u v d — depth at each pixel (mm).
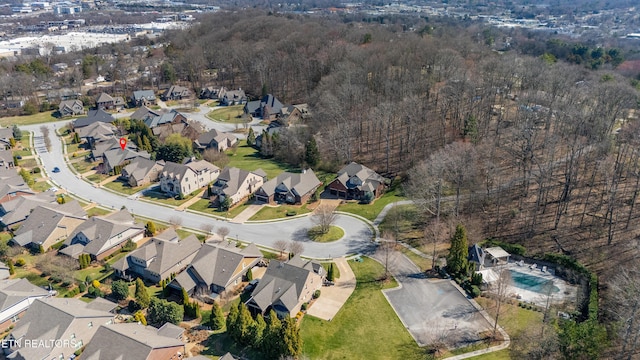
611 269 63219
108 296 63188
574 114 87500
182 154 110875
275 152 117250
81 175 108250
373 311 59719
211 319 56688
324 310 60031
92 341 50281
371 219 84562
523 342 52812
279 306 58312
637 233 68000
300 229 81875
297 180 94250
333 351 53031
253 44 199250
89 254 71625
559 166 86625
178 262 68625
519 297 61562
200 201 94188
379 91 126438
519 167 86375
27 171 106562
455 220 78250
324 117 117500
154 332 53250
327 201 92625
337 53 157500
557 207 77438
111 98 165000
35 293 60781
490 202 81812
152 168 104875
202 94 182500
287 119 138500
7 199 90312
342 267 69938
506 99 117500
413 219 82562
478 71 121312
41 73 186750
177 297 63250
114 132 133250
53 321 52531
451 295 62781
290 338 49469
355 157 108250
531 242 71875
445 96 110125
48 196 91812
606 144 83438
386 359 51906
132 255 68188
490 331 55594
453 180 81375
